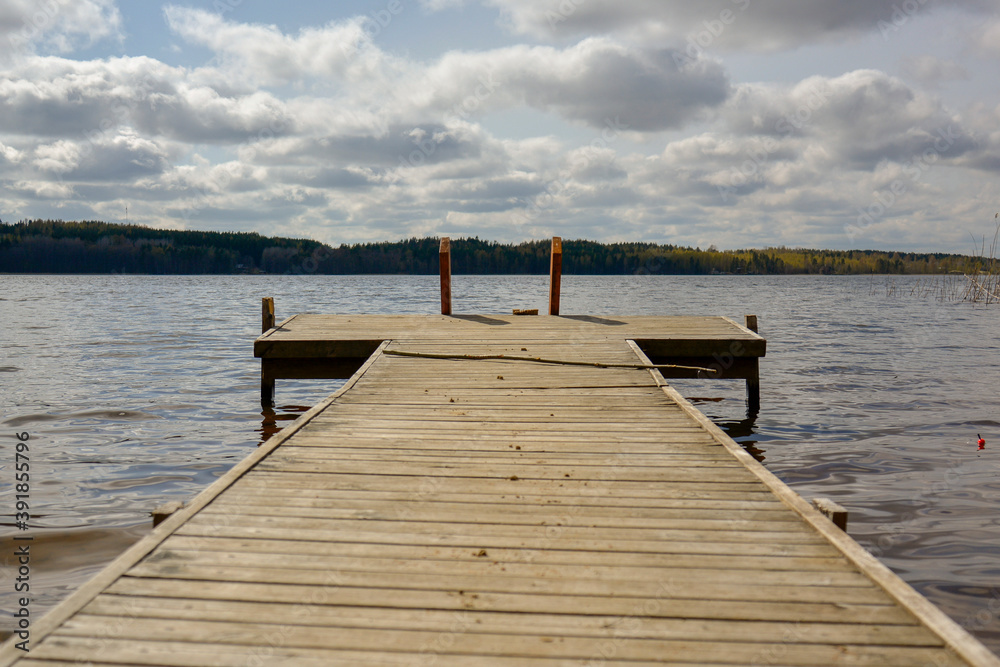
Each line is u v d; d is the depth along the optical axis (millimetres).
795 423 9188
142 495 5992
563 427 5910
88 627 2590
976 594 4227
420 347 9805
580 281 83125
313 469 4652
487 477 4523
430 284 67875
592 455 5062
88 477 6508
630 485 4383
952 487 6363
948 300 41594
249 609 2758
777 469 6973
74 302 35000
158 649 2461
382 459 4910
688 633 2623
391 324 11633
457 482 4414
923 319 27359
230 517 3744
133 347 16609
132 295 42781
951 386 12031
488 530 3623
